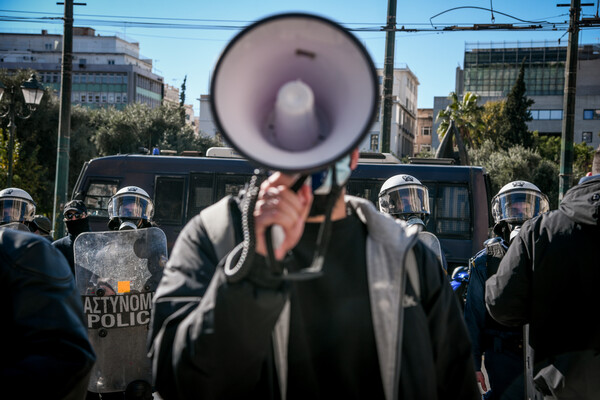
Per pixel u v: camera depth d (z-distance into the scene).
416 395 1.58
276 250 1.31
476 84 78.69
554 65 75.94
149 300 4.05
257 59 1.31
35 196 20.81
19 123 27.23
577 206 2.68
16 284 1.66
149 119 34.25
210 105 1.21
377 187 11.15
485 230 10.86
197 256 1.60
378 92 1.24
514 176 36.81
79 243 4.09
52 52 99.88
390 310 1.58
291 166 1.18
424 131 108.12
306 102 1.26
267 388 1.55
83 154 30.97
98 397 4.26
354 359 1.58
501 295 2.91
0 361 1.63
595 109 74.25
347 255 1.62
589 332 2.62
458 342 1.78
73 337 1.68
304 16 1.28
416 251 1.72
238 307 1.32
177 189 11.56
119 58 98.69
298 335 1.57
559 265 2.70
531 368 2.95
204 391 1.41
